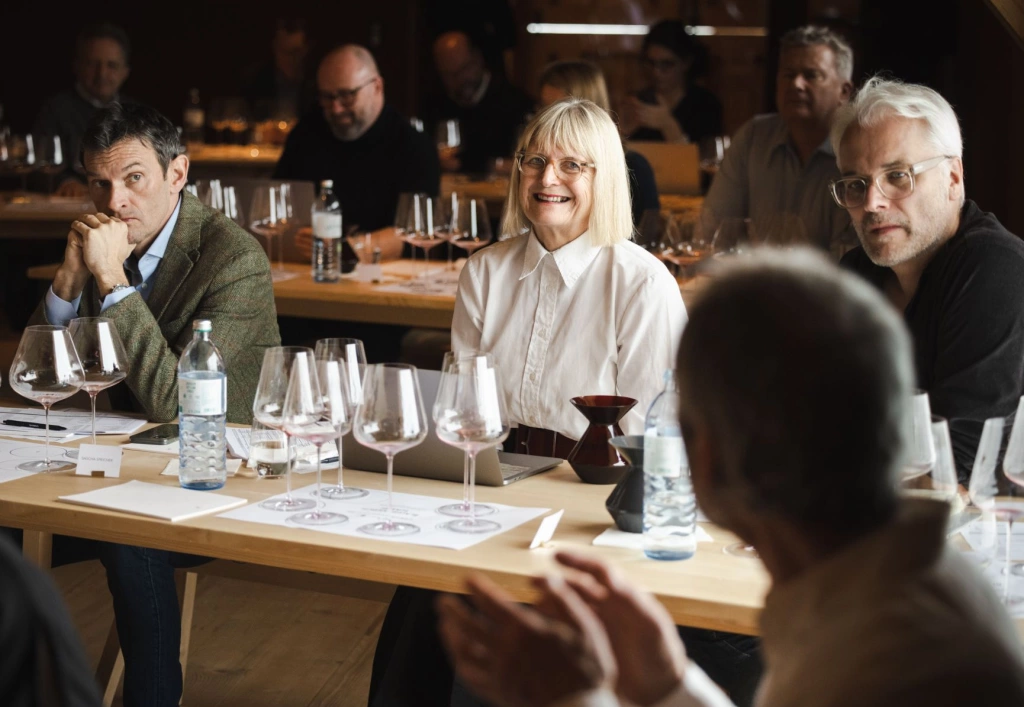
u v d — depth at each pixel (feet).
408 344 15.87
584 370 8.57
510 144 24.49
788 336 2.70
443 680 6.98
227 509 6.42
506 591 5.51
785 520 2.82
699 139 23.89
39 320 9.15
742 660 6.58
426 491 6.84
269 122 28.07
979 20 21.72
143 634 7.36
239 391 9.31
